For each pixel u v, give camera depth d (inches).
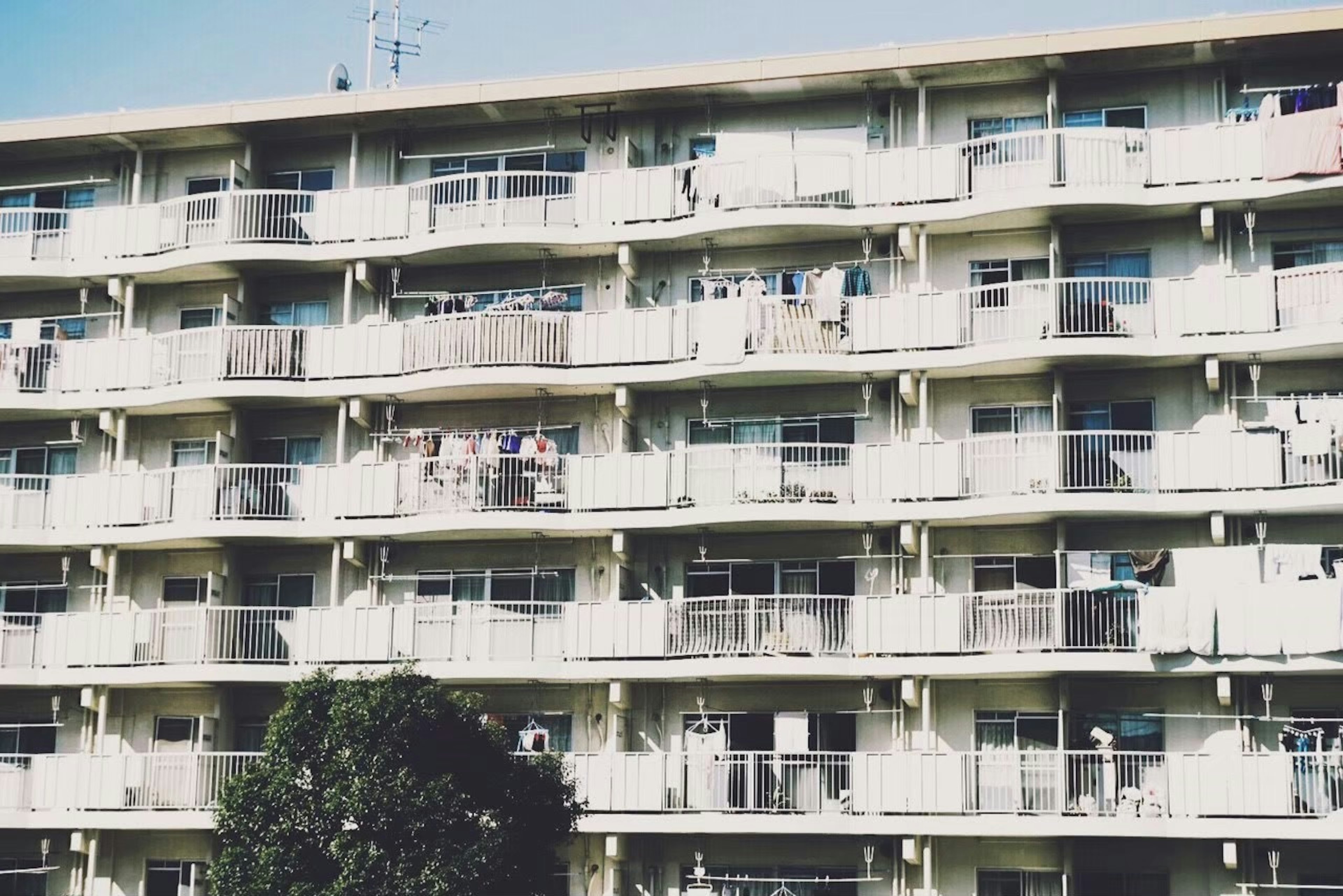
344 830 1273.4
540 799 1350.9
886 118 1620.3
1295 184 1462.8
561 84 1632.6
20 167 1791.3
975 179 1549.0
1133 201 1492.4
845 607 1512.1
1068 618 1451.8
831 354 1540.4
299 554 1656.0
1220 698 1424.7
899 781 1450.5
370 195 1664.6
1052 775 1440.7
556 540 1610.5
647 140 1670.8
